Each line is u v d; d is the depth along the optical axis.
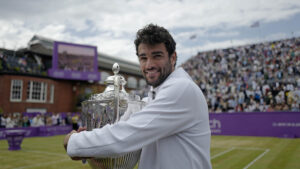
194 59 27.03
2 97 22.66
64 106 27.39
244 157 7.36
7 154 8.94
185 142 1.22
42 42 29.42
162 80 1.33
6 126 17.00
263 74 19.78
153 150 1.30
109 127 1.16
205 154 1.26
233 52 24.33
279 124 12.74
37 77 25.14
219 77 22.16
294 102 15.09
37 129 16.84
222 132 14.59
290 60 19.97
